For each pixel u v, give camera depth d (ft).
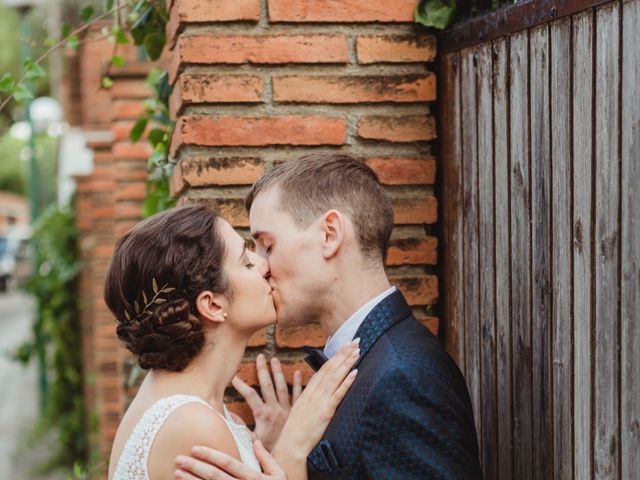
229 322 7.02
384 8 8.70
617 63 5.95
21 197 186.50
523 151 7.23
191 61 8.47
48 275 29.66
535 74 7.02
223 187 8.66
